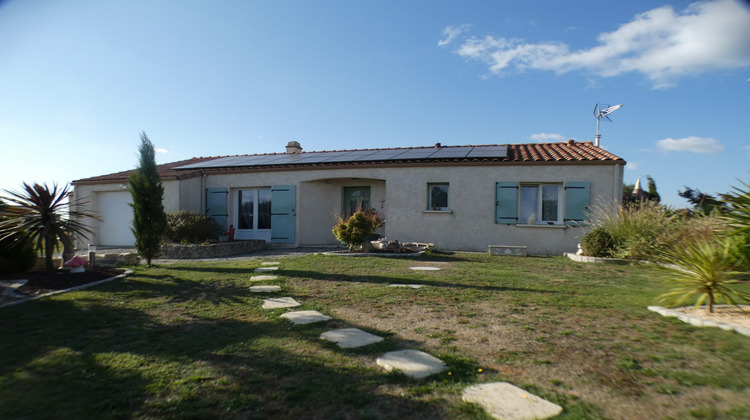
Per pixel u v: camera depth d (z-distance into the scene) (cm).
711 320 402
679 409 234
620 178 1097
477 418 229
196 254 1089
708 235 594
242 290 604
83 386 274
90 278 686
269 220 1446
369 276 718
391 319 439
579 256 973
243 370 301
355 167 1308
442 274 743
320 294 573
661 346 337
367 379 283
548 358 318
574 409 237
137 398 257
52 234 771
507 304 501
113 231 1437
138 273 767
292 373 295
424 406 245
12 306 501
